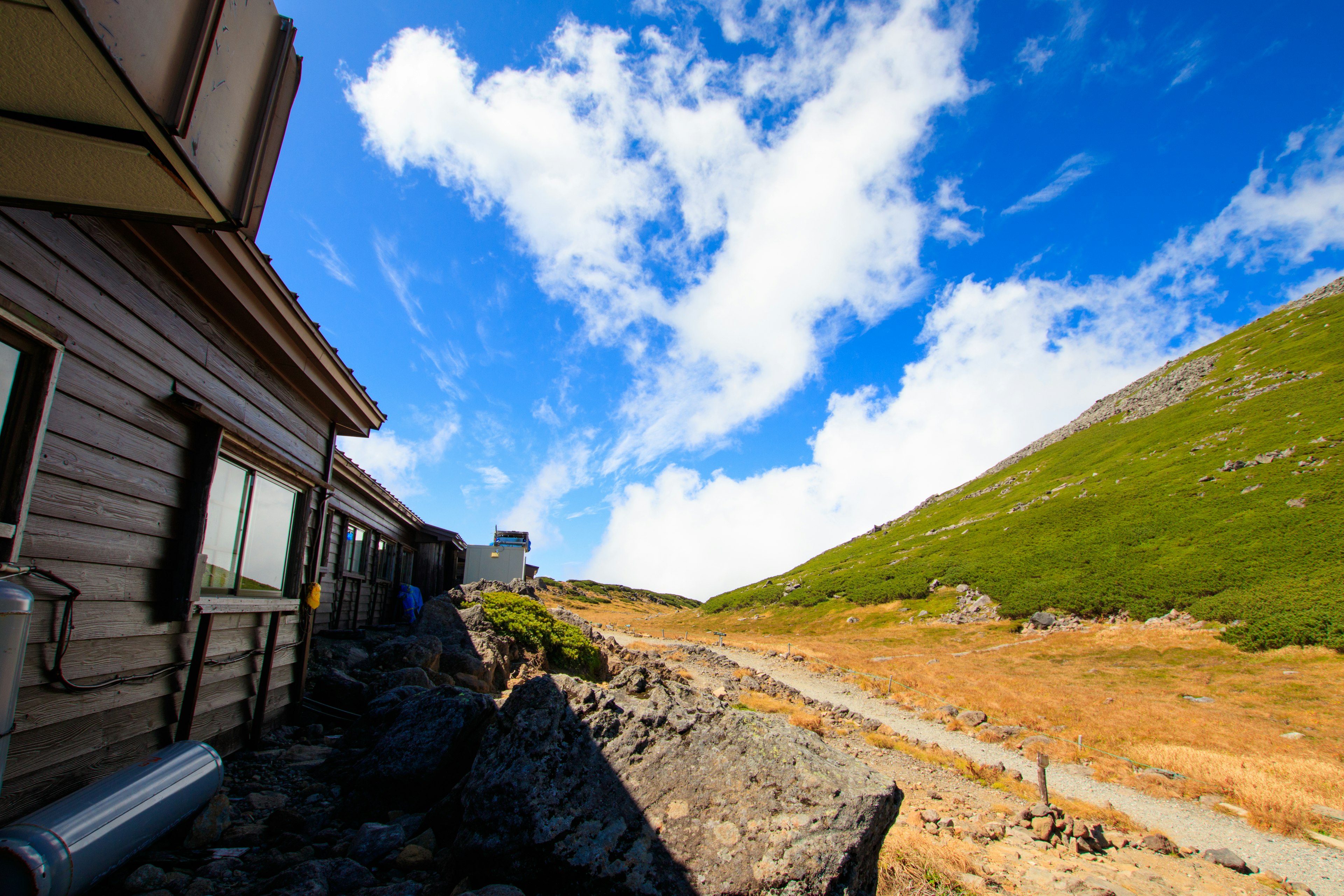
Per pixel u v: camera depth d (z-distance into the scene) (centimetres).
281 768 516
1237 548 4012
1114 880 723
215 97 212
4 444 289
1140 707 2106
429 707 481
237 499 532
